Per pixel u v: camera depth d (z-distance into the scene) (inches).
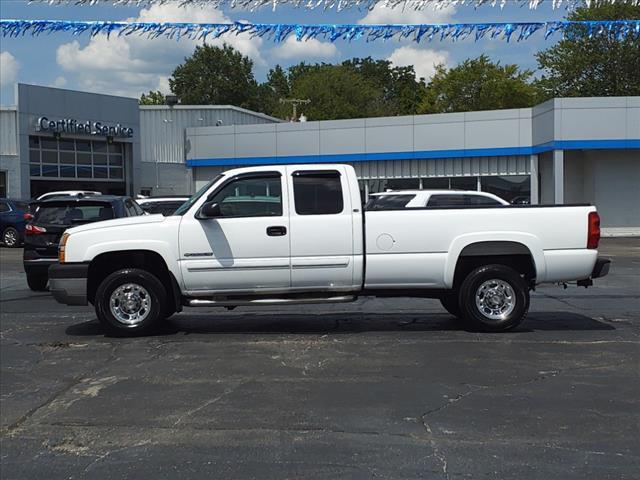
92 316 422.3
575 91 1576.0
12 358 314.2
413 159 1233.4
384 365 288.8
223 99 2952.8
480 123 1177.4
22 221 952.3
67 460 194.9
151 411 234.8
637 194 1116.5
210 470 185.2
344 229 341.7
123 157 1445.6
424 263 343.6
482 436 206.4
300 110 2817.4
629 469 182.1
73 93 1315.2
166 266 352.8
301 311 431.8
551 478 176.7
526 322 383.9
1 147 1208.2
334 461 189.3
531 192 1159.0
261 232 341.4
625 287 535.8
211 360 301.4
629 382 261.1
